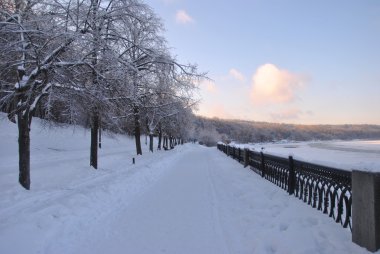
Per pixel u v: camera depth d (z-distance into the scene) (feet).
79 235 23.40
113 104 47.75
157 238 23.30
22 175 37.19
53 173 52.13
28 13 37.19
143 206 33.71
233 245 21.49
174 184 49.47
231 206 31.91
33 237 21.02
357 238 17.30
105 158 83.25
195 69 56.29
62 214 26.43
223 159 95.45
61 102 43.88
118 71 42.68
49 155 91.30
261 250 19.19
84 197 32.86
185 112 119.85
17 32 35.29
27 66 39.24
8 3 37.50
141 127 128.47
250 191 36.58
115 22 49.03
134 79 47.75
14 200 31.99
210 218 28.50
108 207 32.22
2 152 81.41
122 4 48.29
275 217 24.85
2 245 19.53
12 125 100.42
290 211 24.84
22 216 25.00
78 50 38.73
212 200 36.27
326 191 23.12
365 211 16.65
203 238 23.17
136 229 25.45
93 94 41.32
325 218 21.94
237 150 82.74
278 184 37.40
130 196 38.96
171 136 173.27
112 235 23.95
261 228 23.20
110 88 45.16
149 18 55.47
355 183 17.52
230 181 46.91
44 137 111.75
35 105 38.01
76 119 46.57
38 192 36.24
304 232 19.70
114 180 45.80
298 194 29.84
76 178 48.14
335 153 163.84
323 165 23.04
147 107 89.66
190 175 60.95
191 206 33.47
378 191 16.15
